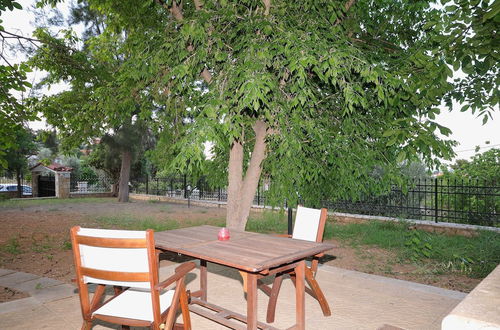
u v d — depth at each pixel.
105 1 7.63
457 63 4.23
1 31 5.89
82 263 2.50
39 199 21.72
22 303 3.92
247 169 6.30
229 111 4.18
